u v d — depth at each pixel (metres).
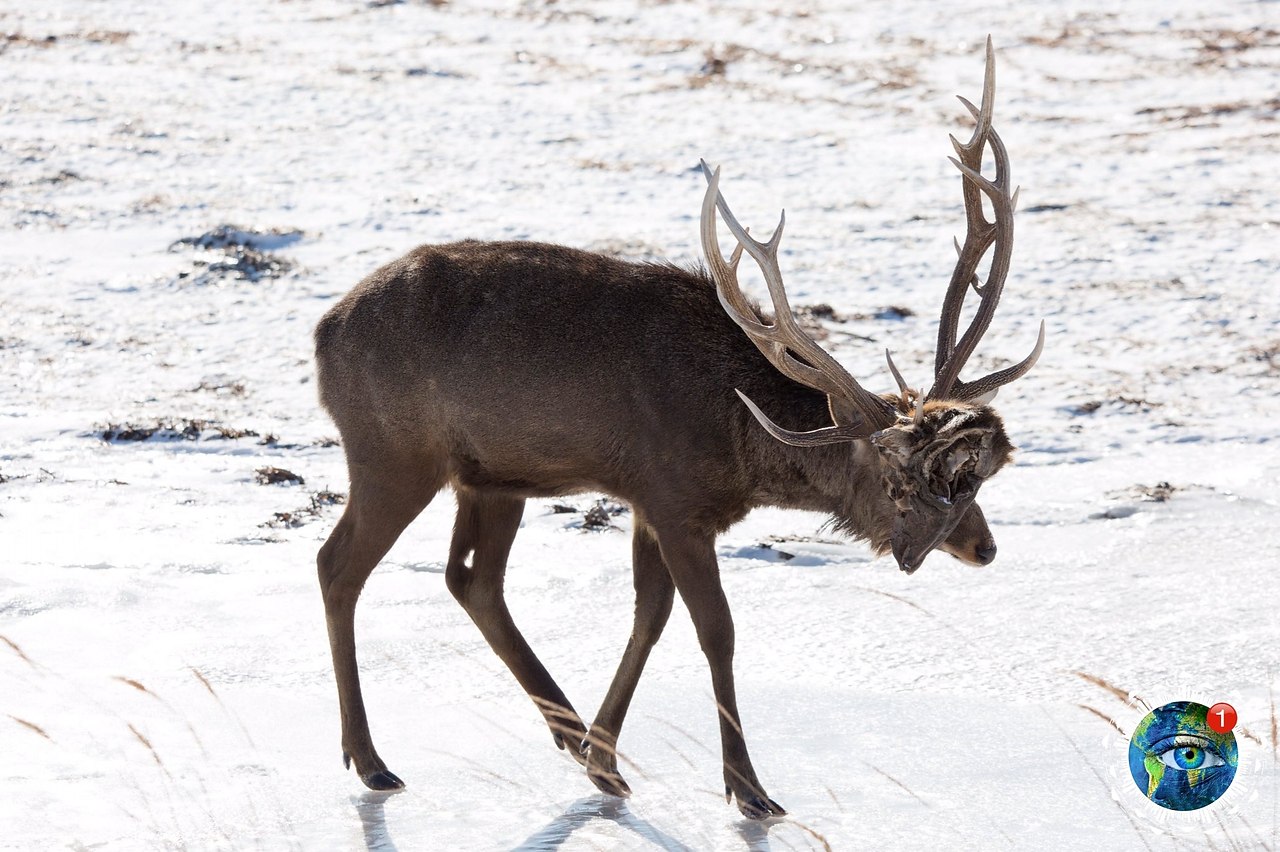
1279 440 28.84
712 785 12.63
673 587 13.57
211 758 13.09
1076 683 15.13
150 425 29.06
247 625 17.41
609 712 13.09
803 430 12.84
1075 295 41.22
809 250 46.06
